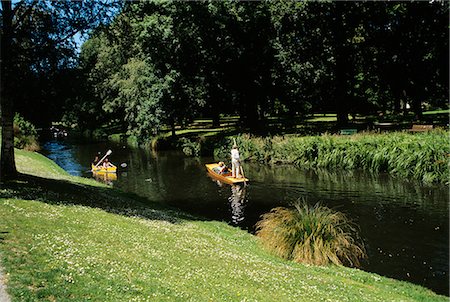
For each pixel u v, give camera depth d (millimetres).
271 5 42375
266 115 82750
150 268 9500
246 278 10000
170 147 50375
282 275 10836
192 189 26531
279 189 25766
